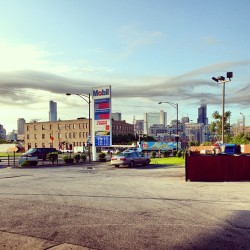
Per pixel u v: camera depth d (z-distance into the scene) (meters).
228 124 66.00
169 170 27.36
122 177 22.02
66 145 113.56
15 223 8.77
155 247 6.74
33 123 132.88
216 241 7.12
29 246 6.86
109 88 42.34
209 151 40.41
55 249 6.66
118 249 6.64
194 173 19.34
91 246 6.84
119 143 125.19
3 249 6.68
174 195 13.56
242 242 7.05
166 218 9.27
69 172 26.78
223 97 37.19
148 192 14.51
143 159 33.81
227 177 19.42
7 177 22.50
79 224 8.62
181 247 6.74
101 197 13.12
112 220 9.05
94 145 43.75
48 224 8.64
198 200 12.24
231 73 35.97
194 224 8.58
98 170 28.88
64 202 11.97
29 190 15.39
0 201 12.24
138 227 8.30
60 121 126.12
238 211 10.15
